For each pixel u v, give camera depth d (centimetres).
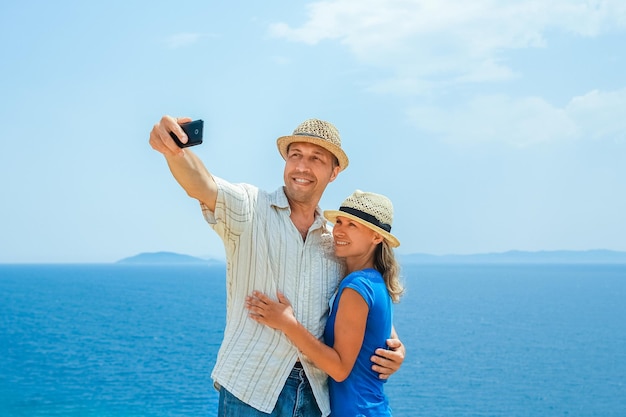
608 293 13988
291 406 411
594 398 3906
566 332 7119
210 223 395
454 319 8406
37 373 4462
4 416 3269
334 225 455
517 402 3756
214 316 8088
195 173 369
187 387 3953
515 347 5991
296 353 410
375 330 431
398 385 4266
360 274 430
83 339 6188
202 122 343
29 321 7775
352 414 423
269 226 417
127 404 3509
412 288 15788
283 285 416
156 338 6188
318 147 430
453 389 4125
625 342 6350
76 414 3300
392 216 456
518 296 12975
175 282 17675
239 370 402
